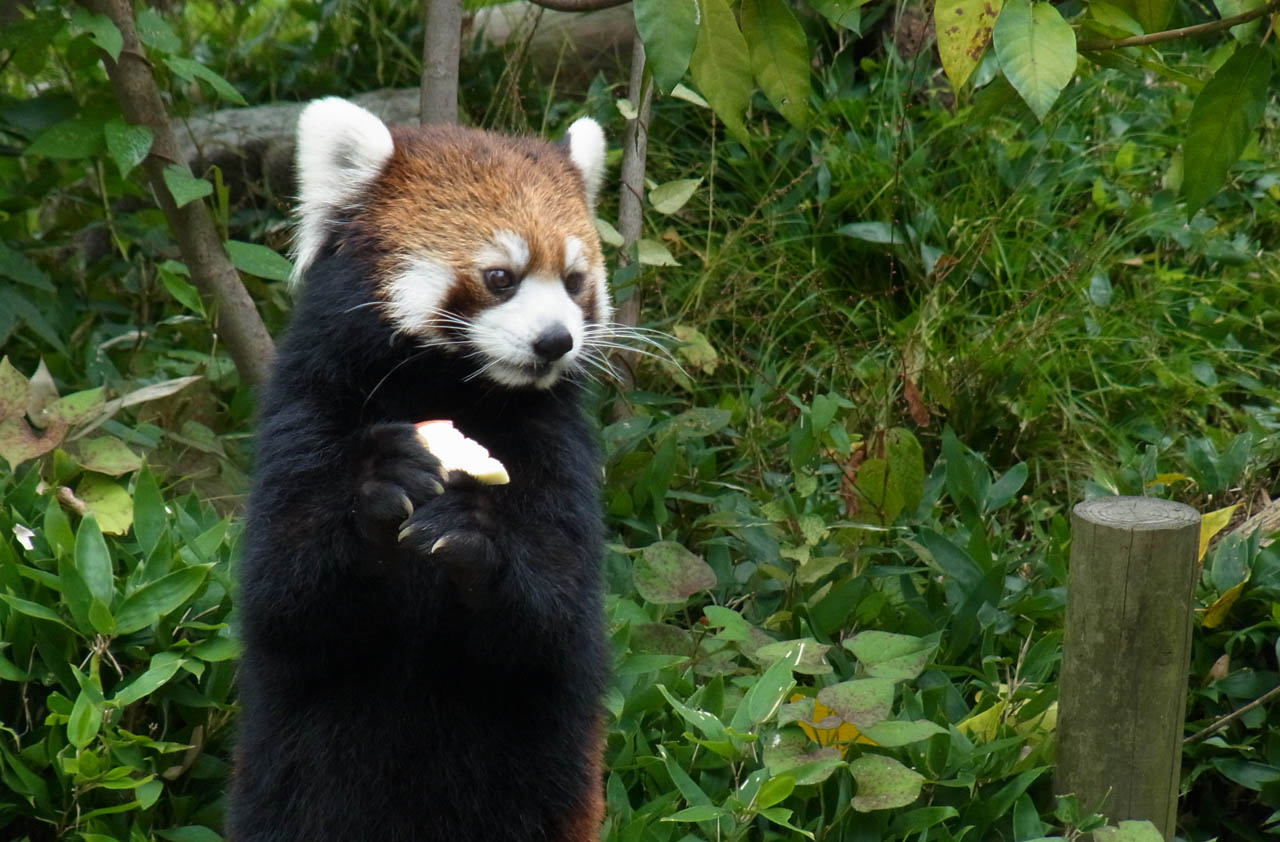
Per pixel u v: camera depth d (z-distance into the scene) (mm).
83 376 6887
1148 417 7254
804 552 5566
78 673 4477
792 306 7723
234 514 6020
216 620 4973
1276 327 7793
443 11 6410
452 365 4133
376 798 4090
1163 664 4609
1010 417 7055
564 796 4203
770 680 4516
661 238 7523
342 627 3852
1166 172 8031
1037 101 3844
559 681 4078
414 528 3684
